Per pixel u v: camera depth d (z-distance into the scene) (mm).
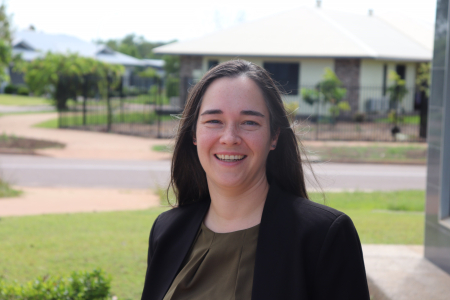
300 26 27797
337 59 24844
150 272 1868
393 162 15516
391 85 25125
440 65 4438
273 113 1730
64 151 16531
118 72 31547
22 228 6879
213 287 1649
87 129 22328
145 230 6875
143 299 1858
